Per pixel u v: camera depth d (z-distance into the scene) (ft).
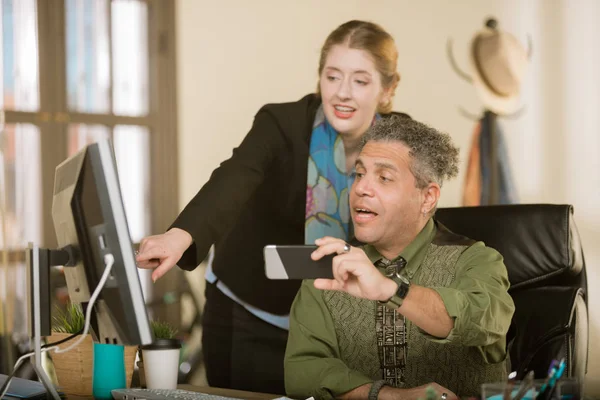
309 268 4.35
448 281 5.78
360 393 5.53
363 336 5.96
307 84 10.37
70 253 4.46
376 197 5.70
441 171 5.85
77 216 4.15
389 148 5.77
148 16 10.39
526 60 12.41
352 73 10.28
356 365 5.97
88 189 3.98
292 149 10.02
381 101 10.57
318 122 10.14
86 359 5.70
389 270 5.91
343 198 10.04
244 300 9.85
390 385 5.52
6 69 9.59
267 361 9.87
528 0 12.45
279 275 4.35
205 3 10.45
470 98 11.89
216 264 9.90
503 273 5.67
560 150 12.67
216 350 9.92
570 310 6.45
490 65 12.05
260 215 9.84
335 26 10.83
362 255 4.38
